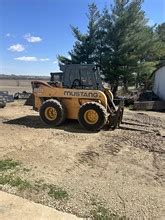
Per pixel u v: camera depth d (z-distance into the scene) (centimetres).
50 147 385
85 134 477
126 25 1291
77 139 441
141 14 1316
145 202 236
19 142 406
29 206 221
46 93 557
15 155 343
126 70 1273
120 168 315
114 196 244
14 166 304
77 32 1348
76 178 281
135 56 1273
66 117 543
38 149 373
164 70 1098
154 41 1352
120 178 285
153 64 1322
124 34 1280
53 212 214
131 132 501
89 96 523
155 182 279
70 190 251
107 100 532
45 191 247
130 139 449
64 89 541
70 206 223
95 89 540
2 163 311
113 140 441
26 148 376
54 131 489
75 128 520
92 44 1320
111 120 518
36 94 571
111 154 367
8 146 383
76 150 379
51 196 238
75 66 549
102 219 207
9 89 1933
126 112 812
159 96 1127
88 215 212
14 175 278
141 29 1329
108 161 338
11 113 669
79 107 533
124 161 340
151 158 356
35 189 249
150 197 245
